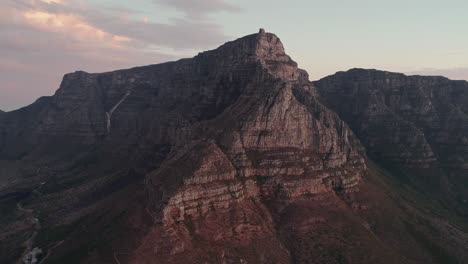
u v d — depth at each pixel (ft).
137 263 629.92
